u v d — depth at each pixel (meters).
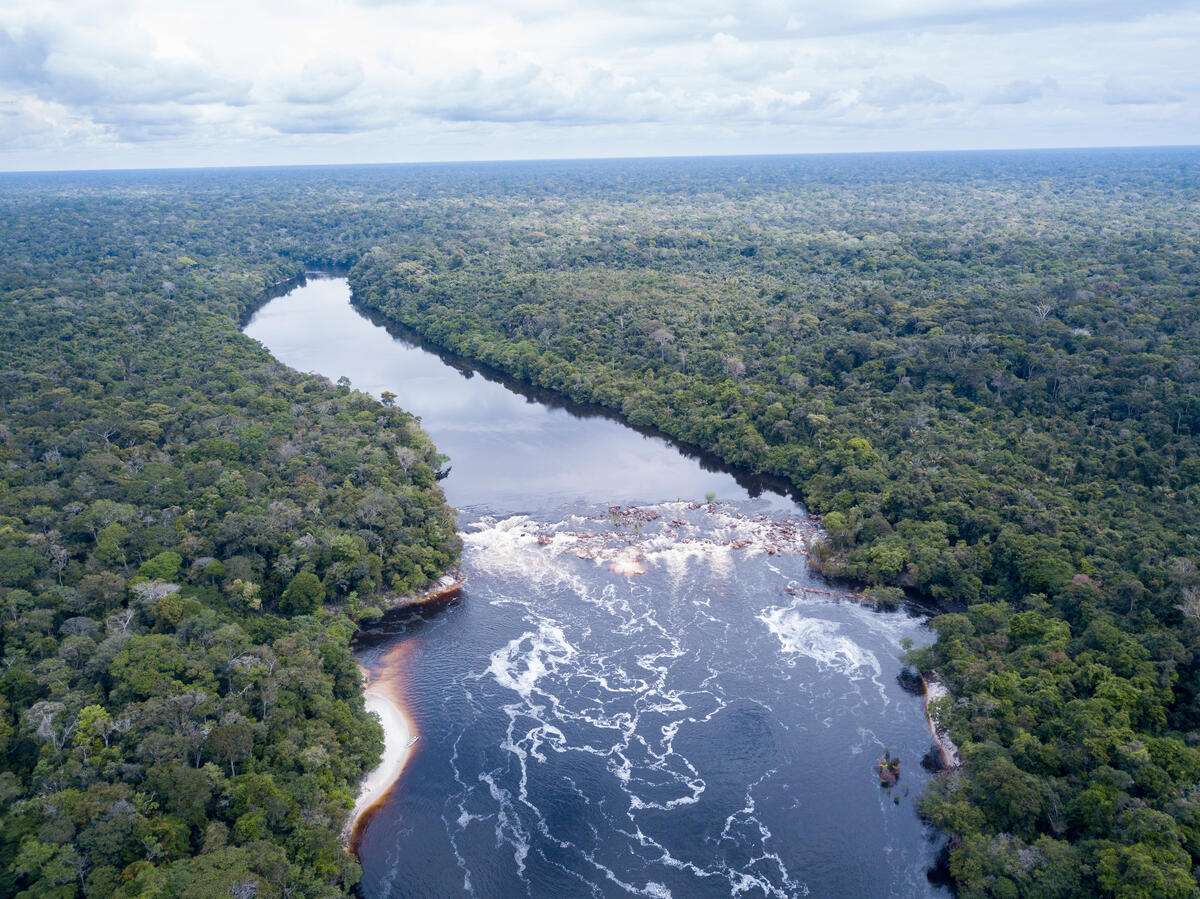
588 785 111.38
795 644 139.75
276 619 132.38
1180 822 87.19
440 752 117.50
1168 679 106.19
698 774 112.94
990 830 95.62
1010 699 111.06
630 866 99.44
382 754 115.88
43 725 96.50
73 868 82.38
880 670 132.88
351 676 125.25
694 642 140.88
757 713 123.88
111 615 121.75
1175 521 147.00
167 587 126.94
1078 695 109.75
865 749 116.69
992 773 97.69
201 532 149.38
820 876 97.94
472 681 132.50
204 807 92.50
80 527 142.12
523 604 153.00
